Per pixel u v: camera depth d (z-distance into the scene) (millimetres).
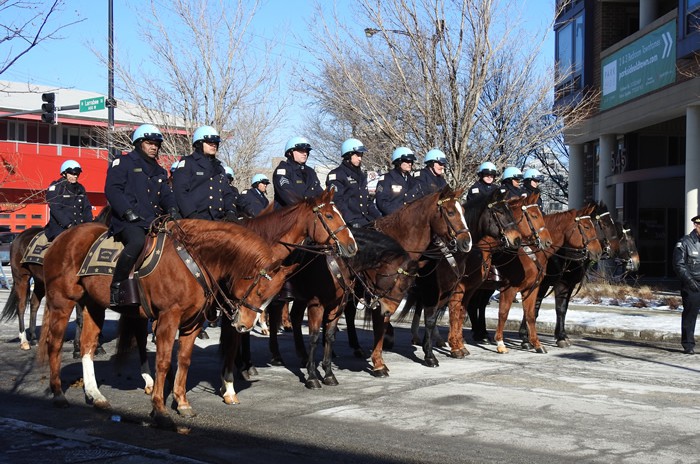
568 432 7820
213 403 9211
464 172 19312
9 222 40406
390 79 19594
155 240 8281
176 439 7613
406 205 11000
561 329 14062
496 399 9367
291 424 8172
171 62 24500
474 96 18625
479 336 14586
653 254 29438
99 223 9766
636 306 19984
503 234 12055
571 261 14039
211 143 9953
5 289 27047
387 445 7367
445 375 11000
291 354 12922
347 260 10062
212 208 9914
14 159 15078
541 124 22766
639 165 29078
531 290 13266
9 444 6992
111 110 23375
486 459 6898
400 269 10234
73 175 13008
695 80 22109
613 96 27391
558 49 31375
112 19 23156
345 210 11508
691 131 23156
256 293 8195
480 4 18578
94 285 8781
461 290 12484
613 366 11883
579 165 31719
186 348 8500
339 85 20281
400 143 19453
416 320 14172
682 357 12891
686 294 13328
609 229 14953
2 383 10352
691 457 6945
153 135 8836
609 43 28375
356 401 9281
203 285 8156
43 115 20656
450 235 10570
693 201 23312
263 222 9391
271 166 33500
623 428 7992
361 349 12719
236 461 6879
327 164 38656
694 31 21422
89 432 7875
